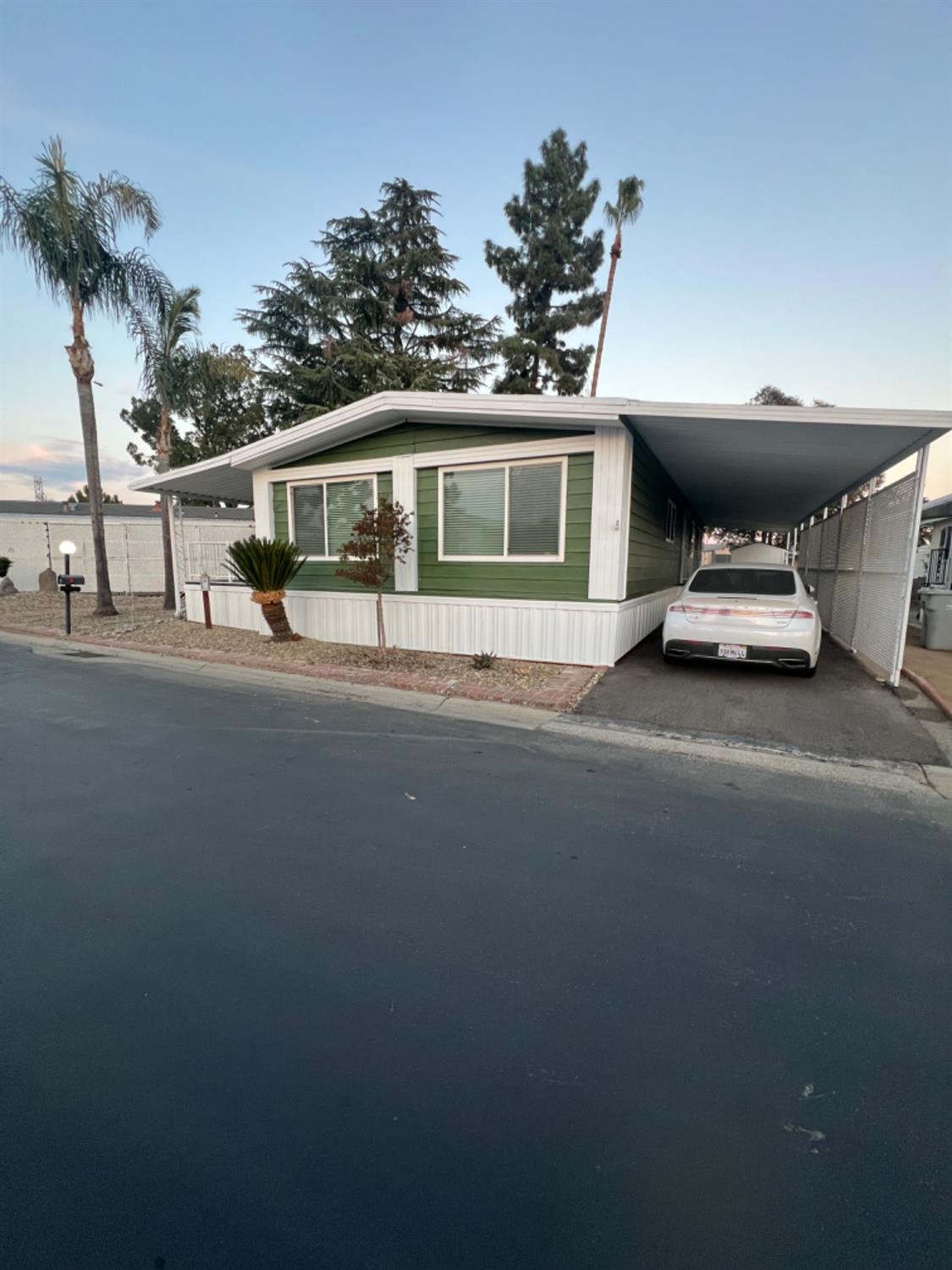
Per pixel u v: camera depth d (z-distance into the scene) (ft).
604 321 68.18
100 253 42.75
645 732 18.81
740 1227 4.77
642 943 8.55
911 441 22.16
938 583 47.29
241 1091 6.02
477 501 28.84
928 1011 7.30
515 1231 4.73
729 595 25.31
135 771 15.11
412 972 7.89
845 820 12.71
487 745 17.48
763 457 28.71
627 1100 5.98
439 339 78.28
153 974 7.80
